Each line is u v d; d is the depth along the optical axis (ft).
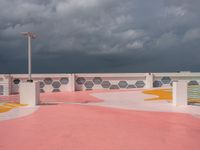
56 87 111.34
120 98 85.15
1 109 55.26
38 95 64.85
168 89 105.70
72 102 75.41
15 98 88.43
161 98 83.46
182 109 59.47
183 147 29.12
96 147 28.25
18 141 30.40
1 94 104.73
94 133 34.27
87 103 72.18
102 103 72.23
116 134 33.91
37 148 27.76
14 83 108.06
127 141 30.81
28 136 32.63
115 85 115.03
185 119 46.52
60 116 46.73
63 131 35.24
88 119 44.09
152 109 59.06
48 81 111.14
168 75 114.32
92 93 100.68
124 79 115.03
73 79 111.04
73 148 27.81
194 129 38.27
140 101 77.15
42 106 60.90
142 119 45.47
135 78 115.24
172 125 40.86
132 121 43.19
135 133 34.73
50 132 34.65
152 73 113.70
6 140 30.81
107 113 51.34
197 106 64.80
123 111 55.01
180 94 66.18
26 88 62.75
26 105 62.23
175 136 33.81
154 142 30.73
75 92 106.11
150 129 37.42
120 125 39.63
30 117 45.65
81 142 30.04
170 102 74.02
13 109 55.62
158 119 45.91
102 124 40.06
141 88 114.83
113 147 28.35
